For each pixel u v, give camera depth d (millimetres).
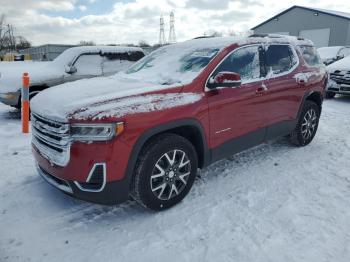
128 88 3258
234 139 3824
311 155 4871
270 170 4285
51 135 2939
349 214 3199
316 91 5152
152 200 3098
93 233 2906
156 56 4398
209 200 3473
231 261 2543
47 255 2604
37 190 3660
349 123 7000
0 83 7250
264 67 4219
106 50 8219
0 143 5281
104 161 2738
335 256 2588
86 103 2832
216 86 3457
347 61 10070
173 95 3166
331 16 28266
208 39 4242
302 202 3432
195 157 3402
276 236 2848
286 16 31891
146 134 2900
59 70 7562
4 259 2537
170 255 2617
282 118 4555
